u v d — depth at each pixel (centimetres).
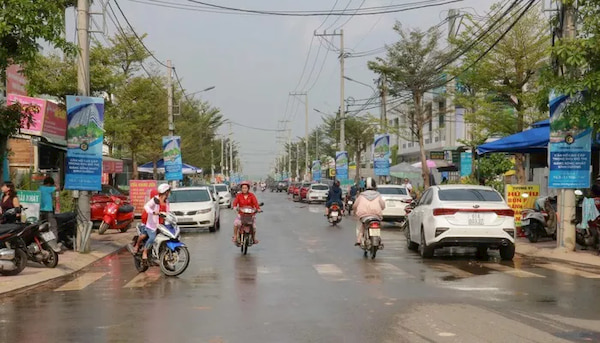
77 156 1547
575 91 1302
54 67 2733
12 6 1123
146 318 815
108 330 749
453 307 864
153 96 3628
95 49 2827
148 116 3506
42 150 2684
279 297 963
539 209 1848
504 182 3138
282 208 4231
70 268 1309
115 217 2141
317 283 1100
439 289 1023
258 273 1235
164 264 1216
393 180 6462
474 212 1400
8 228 1212
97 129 1558
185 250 1216
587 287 1038
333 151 8519
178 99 4434
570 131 1462
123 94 3425
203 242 1934
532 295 960
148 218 1241
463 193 1485
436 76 3916
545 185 3275
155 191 1322
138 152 4012
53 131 2170
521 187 1962
